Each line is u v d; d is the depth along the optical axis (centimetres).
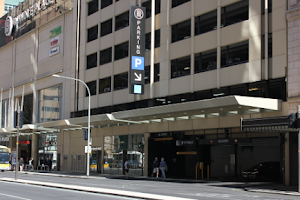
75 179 3125
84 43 4434
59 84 4919
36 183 2405
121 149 3853
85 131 3388
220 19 2859
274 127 2141
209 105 2416
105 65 4059
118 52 3897
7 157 5034
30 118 5553
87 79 4341
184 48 3130
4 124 6241
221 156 3167
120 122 3675
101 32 4216
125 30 3797
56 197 1593
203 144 2970
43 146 5275
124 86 3778
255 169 2728
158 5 3428
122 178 3256
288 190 1947
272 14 2528
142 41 3397
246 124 2278
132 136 3734
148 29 3481
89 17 4412
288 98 2386
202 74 2958
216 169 3194
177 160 3428
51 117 5044
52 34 5122
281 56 2455
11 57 6203
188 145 3098
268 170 2738
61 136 4881
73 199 1506
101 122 3697
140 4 3597
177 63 3212
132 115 3095
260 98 2344
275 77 2478
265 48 2542
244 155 3020
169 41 3281
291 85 2380
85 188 1973
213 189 2070
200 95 2991
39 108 5375
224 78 2786
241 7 2744
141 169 3556
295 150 2355
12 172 4725
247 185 2345
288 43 2417
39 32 5453
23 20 5894
